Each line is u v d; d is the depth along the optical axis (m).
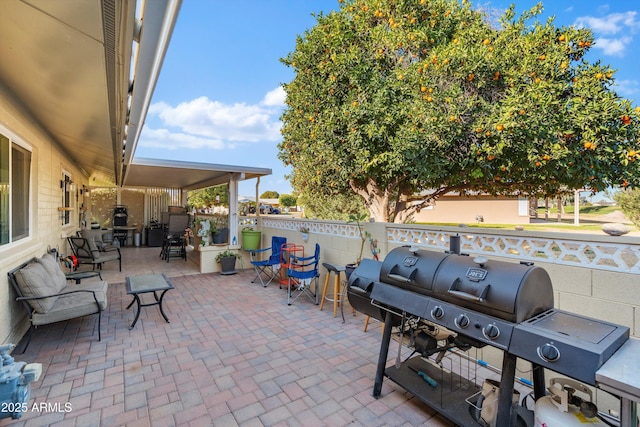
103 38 1.69
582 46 4.32
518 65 4.41
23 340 3.35
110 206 11.90
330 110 5.48
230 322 4.00
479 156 4.50
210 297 5.09
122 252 9.78
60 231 5.77
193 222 9.77
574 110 3.94
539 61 4.27
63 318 3.21
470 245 3.17
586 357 1.36
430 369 2.61
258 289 5.59
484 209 15.02
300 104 6.25
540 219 17.72
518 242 2.80
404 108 4.57
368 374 2.79
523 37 4.58
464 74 4.37
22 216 3.64
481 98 4.32
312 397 2.44
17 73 2.56
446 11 5.32
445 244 3.40
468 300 1.84
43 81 2.62
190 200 19.47
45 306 3.12
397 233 3.96
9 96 3.04
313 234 5.57
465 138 4.54
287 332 3.69
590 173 4.13
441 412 2.09
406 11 5.23
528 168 4.46
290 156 7.50
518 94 4.14
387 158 4.83
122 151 4.81
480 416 2.00
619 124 3.87
